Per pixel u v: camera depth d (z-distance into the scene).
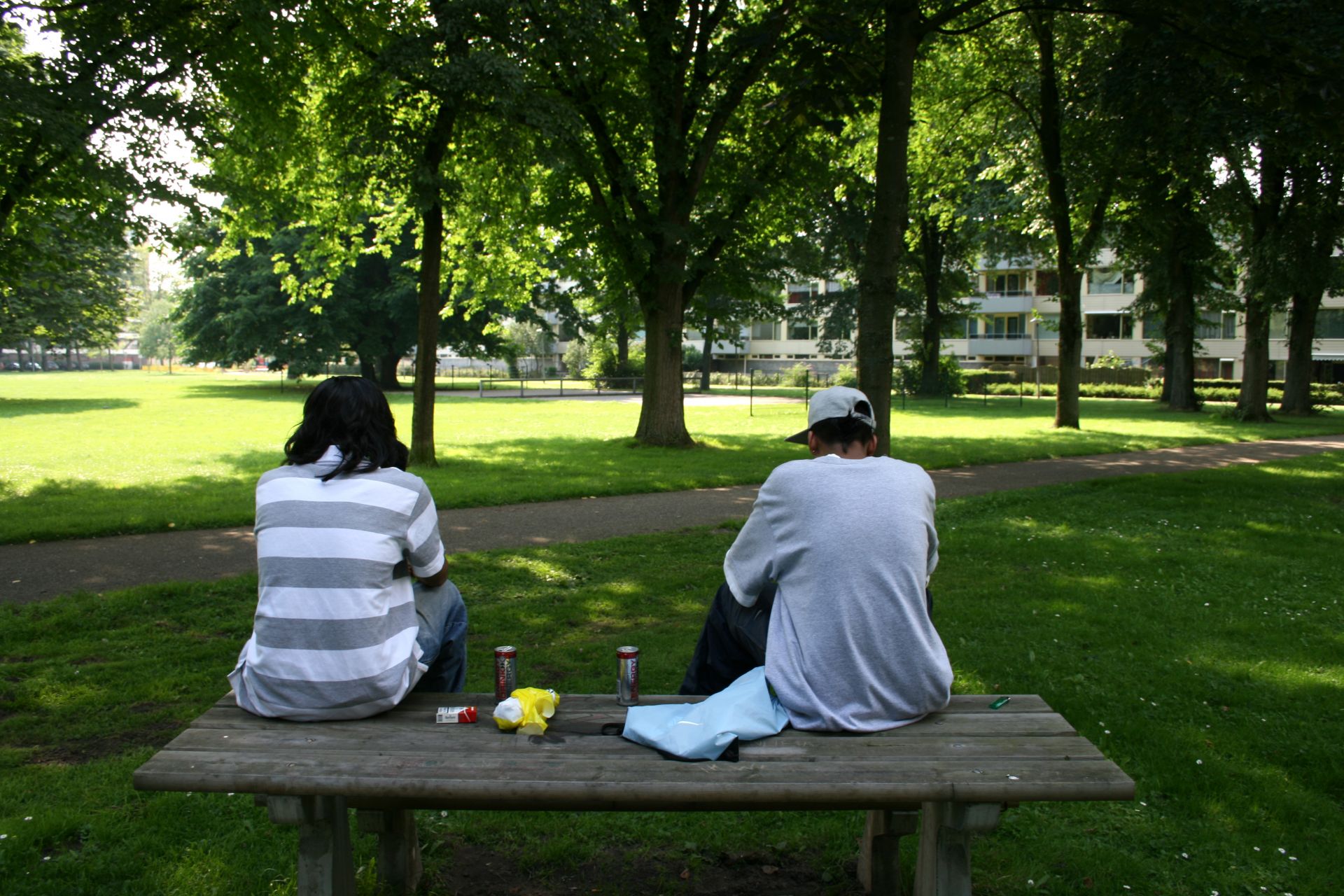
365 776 2.38
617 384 53.78
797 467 2.94
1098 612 6.62
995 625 6.31
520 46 12.93
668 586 7.34
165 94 11.02
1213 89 10.62
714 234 18.73
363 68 14.16
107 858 3.22
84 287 37.31
